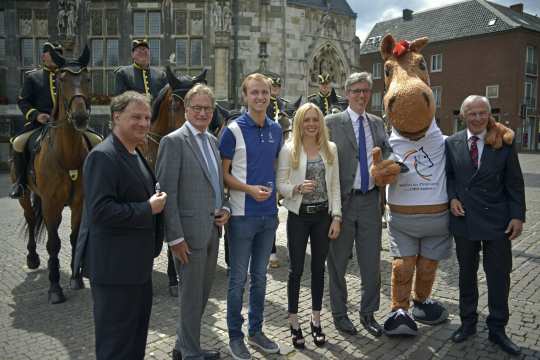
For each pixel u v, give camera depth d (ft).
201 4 60.44
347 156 13.03
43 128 18.25
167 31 60.85
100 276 8.52
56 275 16.33
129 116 8.59
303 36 68.13
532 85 128.57
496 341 12.39
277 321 14.21
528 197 39.73
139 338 9.21
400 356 11.94
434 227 12.96
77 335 13.28
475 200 12.32
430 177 12.90
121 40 61.00
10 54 63.41
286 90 66.69
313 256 12.59
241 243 11.64
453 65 134.72
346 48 74.38
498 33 124.98
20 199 19.86
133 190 8.71
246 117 11.78
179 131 10.57
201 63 61.26
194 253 10.48
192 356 10.69
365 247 13.21
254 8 64.03
